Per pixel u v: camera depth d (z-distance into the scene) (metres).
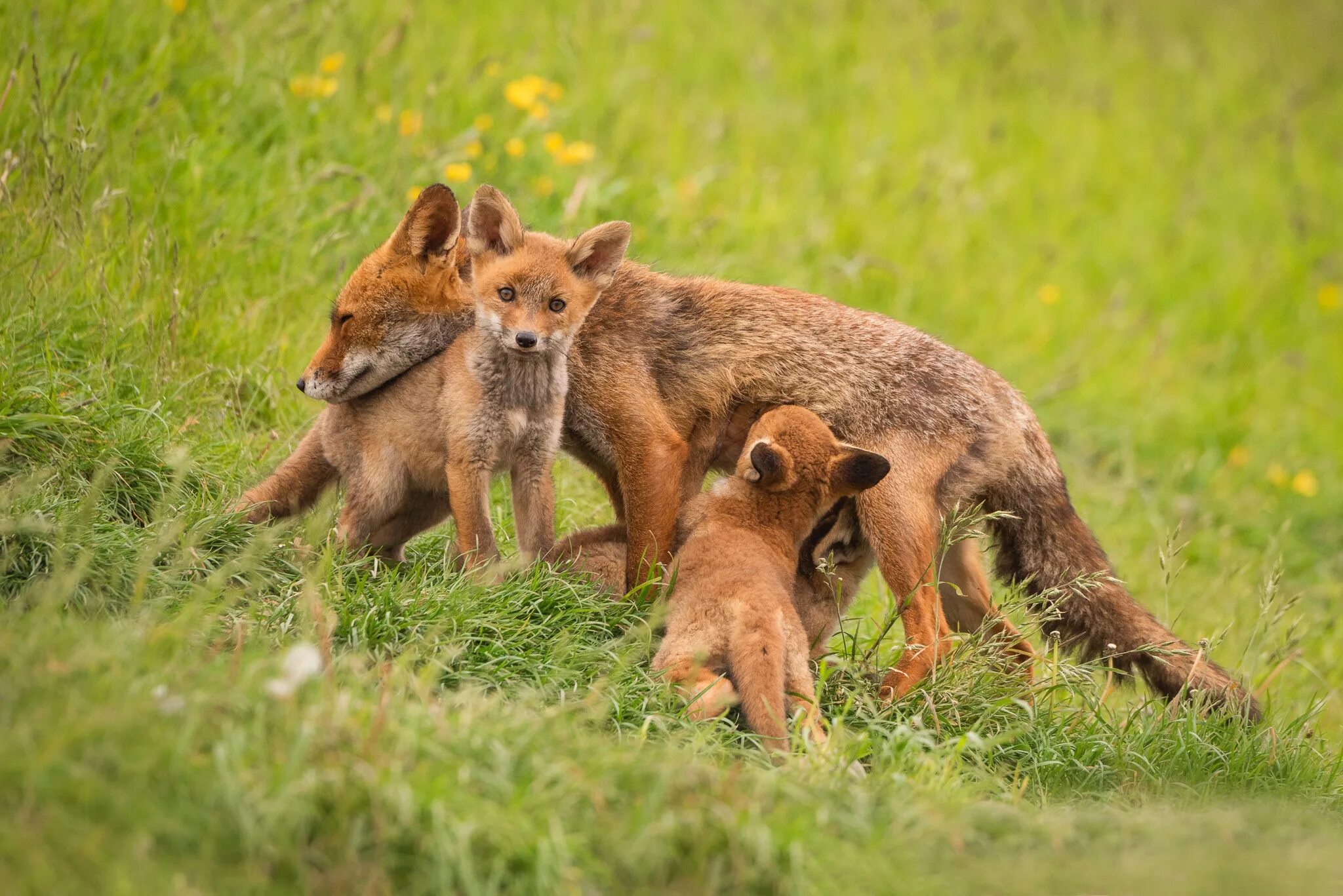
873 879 6.56
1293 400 24.31
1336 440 23.05
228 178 15.52
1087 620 11.38
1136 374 23.36
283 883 5.86
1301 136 34.00
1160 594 15.59
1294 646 13.73
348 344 10.05
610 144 21.20
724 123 24.20
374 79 18.72
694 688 8.66
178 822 5.80
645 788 6.80
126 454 9.77
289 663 7.02
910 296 22.05
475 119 18.89
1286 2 43.66
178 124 15.72
